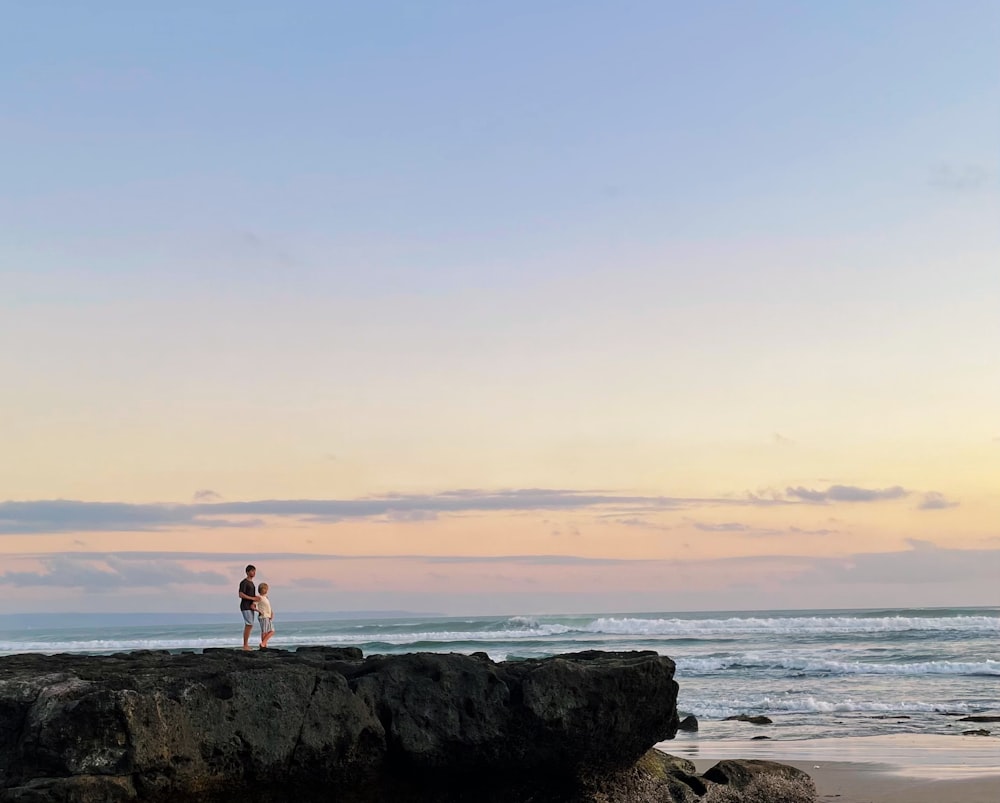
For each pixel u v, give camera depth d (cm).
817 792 1708
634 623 6862
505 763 1381
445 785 1396
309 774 1288
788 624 6756
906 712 2803
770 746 2230
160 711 1191
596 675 1398
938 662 4122
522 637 6606
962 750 2123
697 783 1606
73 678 1278
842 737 2355
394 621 9612
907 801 1638
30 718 1190
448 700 1373
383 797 1365
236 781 1246
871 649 4784
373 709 1353
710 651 5003
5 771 1170
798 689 3400
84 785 1115
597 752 1417
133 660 1529
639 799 1476
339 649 1866
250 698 1266
